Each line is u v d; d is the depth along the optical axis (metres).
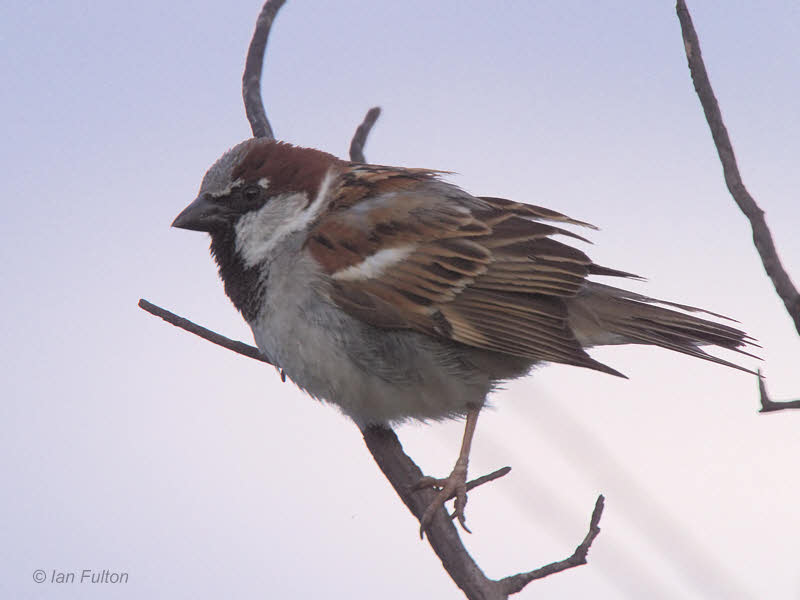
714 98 4.79
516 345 8.16
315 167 8.41
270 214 8.27
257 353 8.88
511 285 8.34
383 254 8.20
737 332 8.49
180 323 8.73
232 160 8.37
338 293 8.08
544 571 6.02
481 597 6.09
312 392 8.54
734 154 4.78
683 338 8.54
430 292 8.18
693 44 4.88
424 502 7.73
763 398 4.54
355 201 8.38
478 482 6.86
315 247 8.15
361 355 8.16
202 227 8.41
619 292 8.80
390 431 8.46
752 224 4.66
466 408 8.52
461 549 6.79
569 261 8.49
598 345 8.70
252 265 8.32
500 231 8.50
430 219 8.35
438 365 8.28
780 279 4.57
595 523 5.92
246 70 10.53
